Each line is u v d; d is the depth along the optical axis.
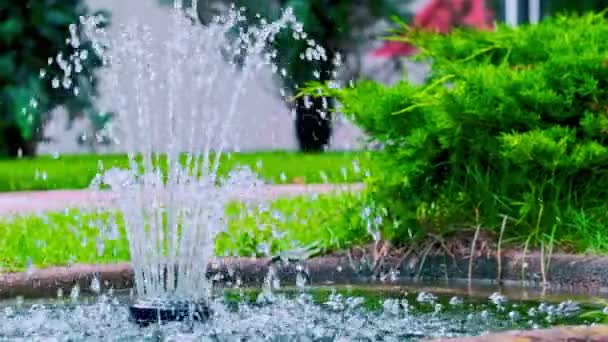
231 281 6.02
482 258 6.25
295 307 5.07
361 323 4.66
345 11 21.12
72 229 8.56
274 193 10.82
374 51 21.25
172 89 5.20
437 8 22.47
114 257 7.09
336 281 6.22
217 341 4.28
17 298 5.48
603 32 7.25
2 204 12.17
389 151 6.96
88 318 4.78
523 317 4.84
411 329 4.54
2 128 20.36
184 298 4.78
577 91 6.56
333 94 7.27
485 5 22.17
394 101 6.77
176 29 5.31
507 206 6.57
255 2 16.20
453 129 6.63
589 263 5.83
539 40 7.40
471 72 6.71
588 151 6.33
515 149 6.29
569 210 6.47
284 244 6.87
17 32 18.92
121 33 5.38
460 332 4.46
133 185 5.08
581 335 3.16
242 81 5.53
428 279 6.30
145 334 4.42
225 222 6.44
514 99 6.54
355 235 6.81
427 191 6.82
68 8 19.28
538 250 6.21
